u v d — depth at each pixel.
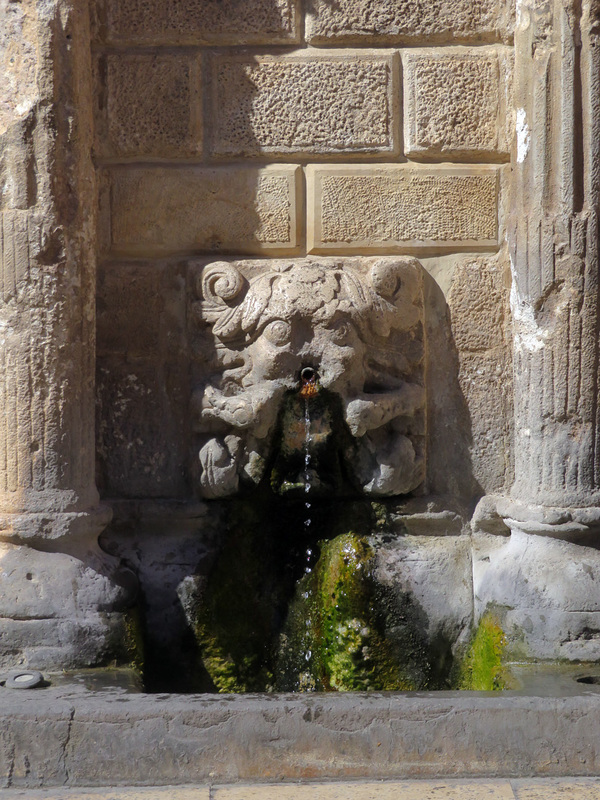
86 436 5.93
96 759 4.65
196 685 6.30
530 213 6.06
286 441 6.33
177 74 6.34
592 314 5.94
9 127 5.65
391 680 6.32
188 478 6.45
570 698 4.84
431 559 6.42
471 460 6.53
